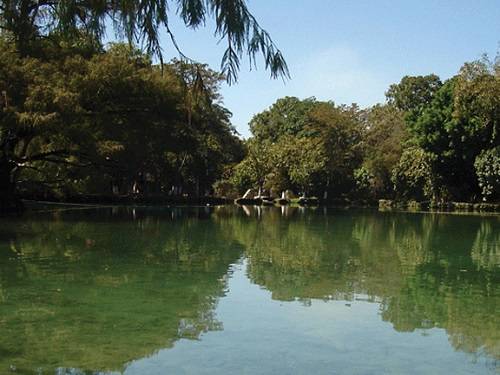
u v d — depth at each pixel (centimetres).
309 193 6278
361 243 1673
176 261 1198
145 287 895
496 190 3769
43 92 2067
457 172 4356
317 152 6025
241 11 437
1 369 500
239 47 440
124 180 4722
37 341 588
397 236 1933
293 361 541
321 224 2511
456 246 1622
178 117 2772
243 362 533
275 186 6178
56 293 834
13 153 2570
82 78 2322
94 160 2803
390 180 5538
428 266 1197
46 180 3225
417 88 6662
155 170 4688
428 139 4266
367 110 6625
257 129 8025
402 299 843
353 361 543
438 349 588
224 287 910
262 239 1738
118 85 2431
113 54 2473
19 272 1014
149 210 3391
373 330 659
